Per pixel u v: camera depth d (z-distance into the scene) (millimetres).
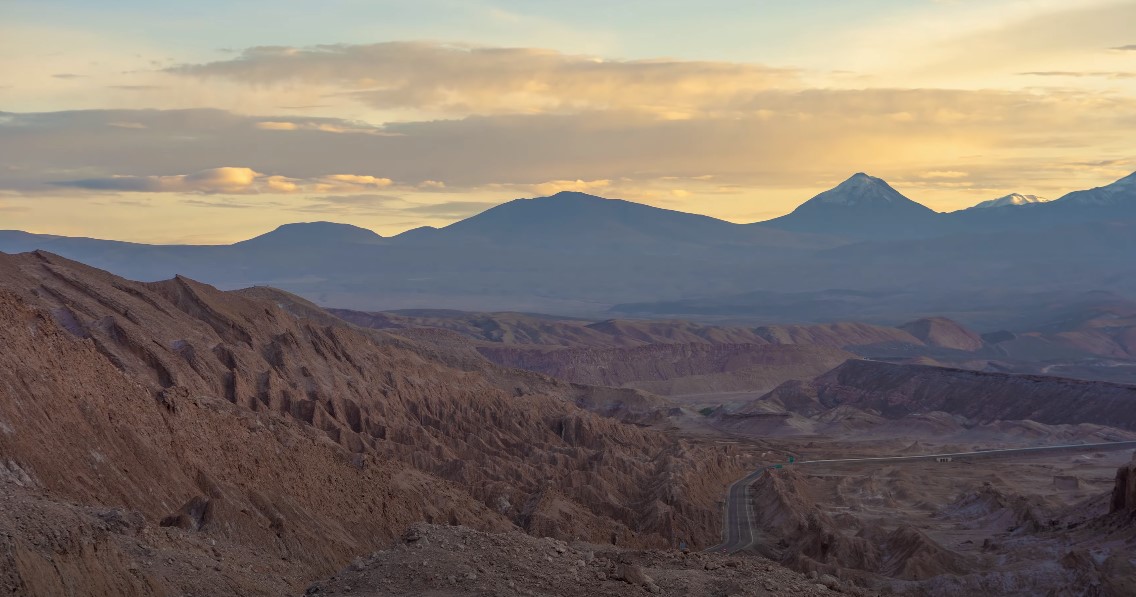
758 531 164750
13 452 74062
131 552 59594
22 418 77125
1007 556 129000
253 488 95000
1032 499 168000
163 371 157500
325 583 50906
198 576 60594
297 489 101188
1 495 56312
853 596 53344
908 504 194500
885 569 130625
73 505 64000
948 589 112188
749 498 192000
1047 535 135250
